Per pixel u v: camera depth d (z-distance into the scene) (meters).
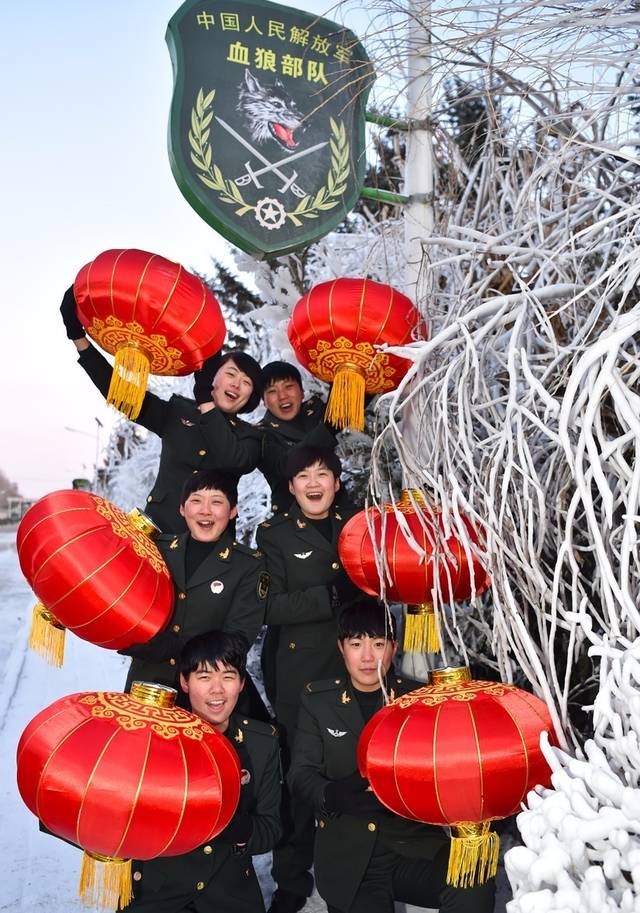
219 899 2.81
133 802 2.29
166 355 3.26
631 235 2.51
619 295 2.88
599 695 1.99
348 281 3.31
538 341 3.12
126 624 2.83
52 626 3.01
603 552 2.13
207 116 3.72
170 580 3.03
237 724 3.10
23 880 3.85
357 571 2.93
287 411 4.43
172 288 3.11
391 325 3.24
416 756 2.34
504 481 2.40
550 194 3.21
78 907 3.59
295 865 3.42
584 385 2.41
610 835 1.74
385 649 3.10
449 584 2.62
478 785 2.30
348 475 4.55
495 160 3.54
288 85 3.86
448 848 2.91
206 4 3.79
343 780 2.89
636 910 1.61
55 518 2.85
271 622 3.58
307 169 3.85
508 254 3.15
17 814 4.57
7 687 7.35
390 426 2.79
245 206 3.75
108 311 3.15
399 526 2.85
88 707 2.48
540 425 2.32
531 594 2.60
